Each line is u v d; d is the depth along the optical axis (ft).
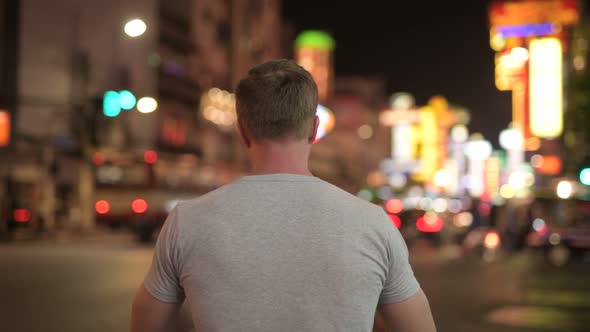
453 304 35.76
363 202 6.69
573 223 68.23
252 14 249.34
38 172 121.60
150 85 167.43
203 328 6.26
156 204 111.55
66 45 135.85
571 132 104.06
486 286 44.73
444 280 48.37
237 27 231.91
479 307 34.78
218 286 6.23
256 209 6.43
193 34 197.06
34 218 99.96
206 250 6.31
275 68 6.91
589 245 66.59
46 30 130.82
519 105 160.66
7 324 27.48
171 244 6.46
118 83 152.46
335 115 425.28
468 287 44.01
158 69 172.35
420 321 6.63
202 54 204.23
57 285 40.86
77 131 130.41
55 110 127.54
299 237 6.30
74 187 128.47
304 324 6.15
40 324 27.63
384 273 6.44
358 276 6.25
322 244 6.28
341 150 404.36
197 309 6.30
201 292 6.27
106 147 132.77
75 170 129.49
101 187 111.86
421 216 91.97
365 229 6.40
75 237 96.37
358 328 6.23
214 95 206.69
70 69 136.05
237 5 232.73
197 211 6.53
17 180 117.08
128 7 159.22
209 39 210.18
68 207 122.42
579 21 146.10
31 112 122.62
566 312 33.53
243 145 7.14
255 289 6.19
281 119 6.73
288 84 6.77
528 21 156.46
